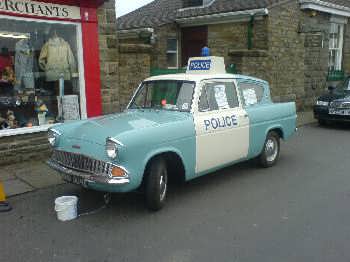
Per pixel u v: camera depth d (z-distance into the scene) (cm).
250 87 653
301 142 926
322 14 1477
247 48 1323
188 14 1509
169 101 563
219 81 589
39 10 715
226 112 582
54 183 601
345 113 1086
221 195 550
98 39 818
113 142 428
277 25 1266
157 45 1479
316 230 435
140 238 418
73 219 468
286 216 475
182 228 442
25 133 723
